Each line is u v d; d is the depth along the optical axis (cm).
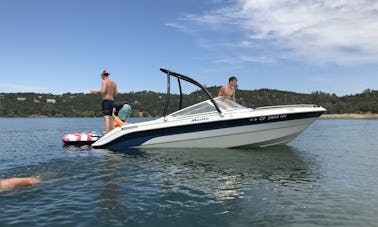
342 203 430
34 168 668
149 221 365
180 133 985
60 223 358
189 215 384
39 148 1057
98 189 499
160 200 443
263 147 1023
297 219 371
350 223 358
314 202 435
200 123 967
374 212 395
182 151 934
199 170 653
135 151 941
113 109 1055
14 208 408
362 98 10962
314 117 980
